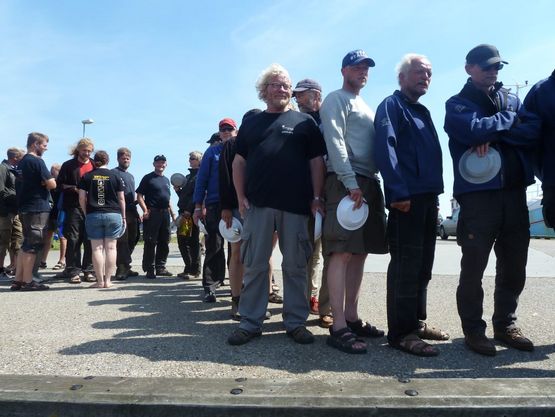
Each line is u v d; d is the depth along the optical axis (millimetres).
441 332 3475
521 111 3238
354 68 3436
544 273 6797
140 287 6086
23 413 2096
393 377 2654
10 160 7938
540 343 3373
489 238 3180
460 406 2020
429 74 3338
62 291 5719
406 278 3193
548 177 3271
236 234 4039
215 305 4766
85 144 6680
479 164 3162
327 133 3270
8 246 7352
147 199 7254
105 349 3100
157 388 2184
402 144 3246
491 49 3264
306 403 2031
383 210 3518
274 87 3482
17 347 3156
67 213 6566
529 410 2016
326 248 3334
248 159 3525
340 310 3230
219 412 2029
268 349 3135
